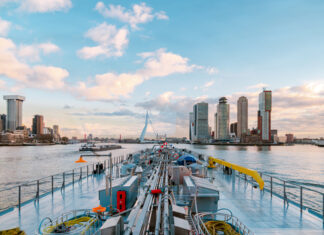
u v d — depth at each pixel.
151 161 27.03
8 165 83.44
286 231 8.36
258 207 11.14
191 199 10.12
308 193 34.91
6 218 9.60
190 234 5.93
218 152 168.62
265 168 69.56
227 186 15.66
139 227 6.82
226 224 8.20
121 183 10.50
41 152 179.00
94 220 8.09
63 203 11.74
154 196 10.70
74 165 80.75
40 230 7.92
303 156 129.62
